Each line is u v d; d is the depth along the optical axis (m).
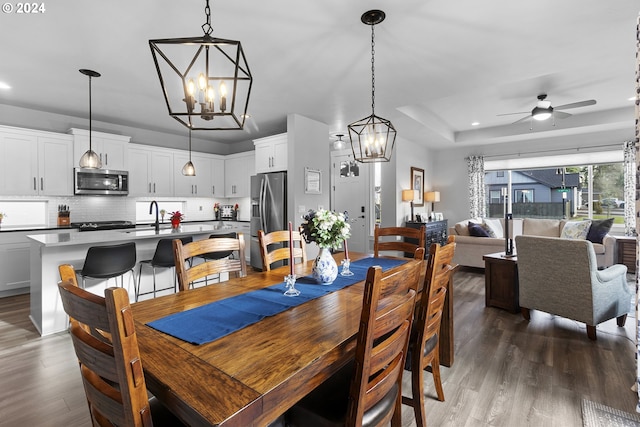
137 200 5.70
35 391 2.02
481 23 2.34
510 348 2.60
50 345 2.67
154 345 1.03
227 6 2.11
